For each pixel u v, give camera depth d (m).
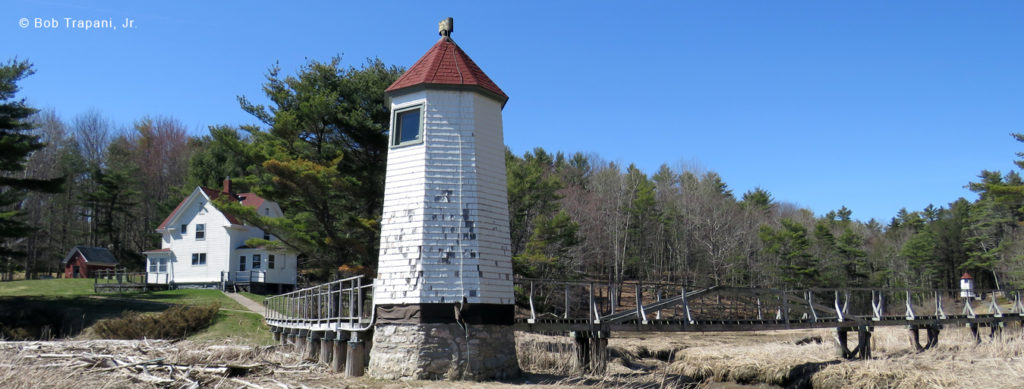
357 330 15.29
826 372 18.03
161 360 15.11
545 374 16.83
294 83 29.80
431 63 16.17
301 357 18.19
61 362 14.74
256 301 37.19
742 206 71.75
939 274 65.56
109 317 30.03
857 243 62.19
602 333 17.84
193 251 45.28
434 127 15.53
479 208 15.33
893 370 17.28
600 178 63.41
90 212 63.34
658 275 56.97
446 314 14.72
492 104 16.28
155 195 65.81
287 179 27.20
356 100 29.52
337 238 28.70
